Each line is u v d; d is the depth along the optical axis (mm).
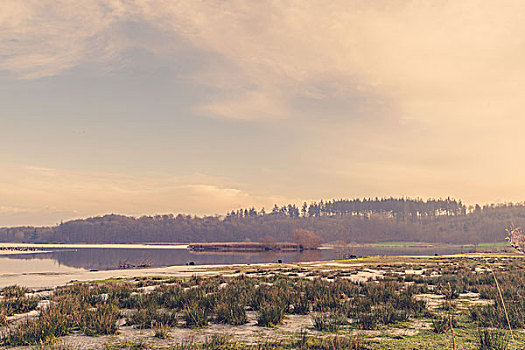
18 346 8203
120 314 12016
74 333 9641
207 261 69312
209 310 12570
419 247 178125
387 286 19406
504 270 31125
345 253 89000
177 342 8695
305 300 13891
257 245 143750
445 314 12039
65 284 25344
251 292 15750
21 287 23031
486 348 7934
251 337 9164
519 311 11375
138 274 33312
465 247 167250
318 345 8070
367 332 9648
